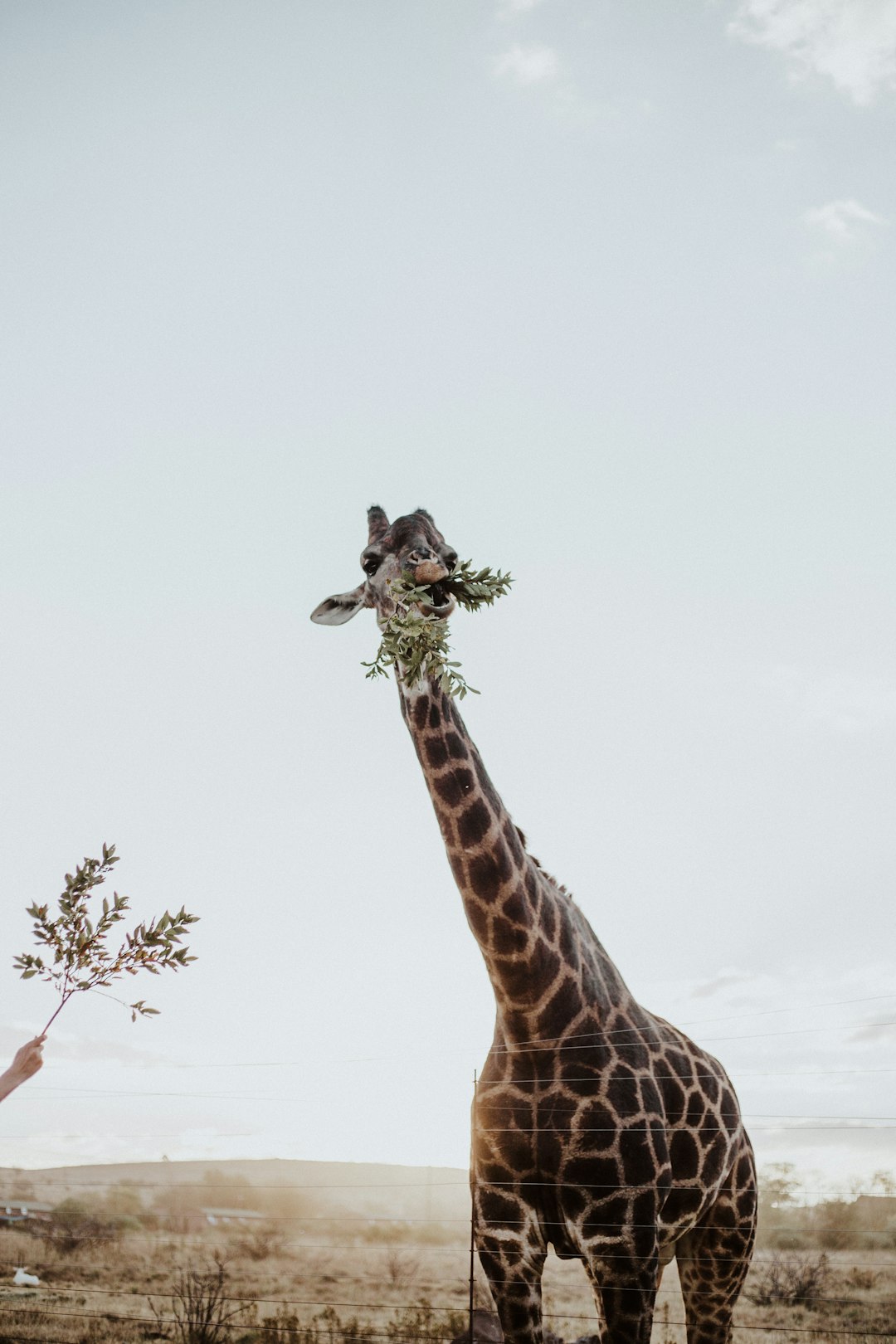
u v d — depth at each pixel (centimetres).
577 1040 728
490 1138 721
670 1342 1469
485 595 786
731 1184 880
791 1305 1667
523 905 734
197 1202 3039
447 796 751
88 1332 1382
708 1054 896
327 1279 2114
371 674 760
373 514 915
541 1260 717
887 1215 2191
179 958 528
